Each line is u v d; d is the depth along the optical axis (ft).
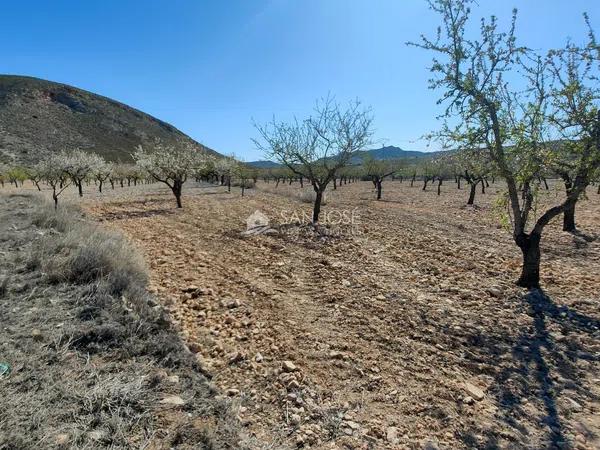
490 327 19.60
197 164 74.79
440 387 14.11
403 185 190.08
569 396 13.89
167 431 9.40
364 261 32.30
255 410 12.10
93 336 13.46
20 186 157.48
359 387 13.84
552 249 37.24
